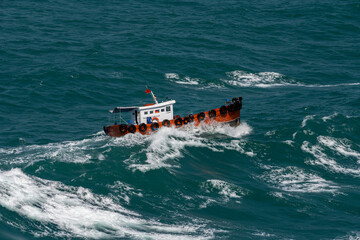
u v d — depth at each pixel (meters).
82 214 65.62
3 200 65.62
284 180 78.88
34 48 150.25
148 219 66.19
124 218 65.75
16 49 148.50
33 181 72.94
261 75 139.00
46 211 65.31
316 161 85.06
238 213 68.88
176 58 146.88
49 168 77.44
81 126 102.81
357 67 147.38
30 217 63.59
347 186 77.44
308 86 131.75
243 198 72.56
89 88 124.12
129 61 142.75
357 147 90.38
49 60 140.88
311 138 92.81
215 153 86.75
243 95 124.75
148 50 152.50
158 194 72.31
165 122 95.88
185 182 75.81
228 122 101.00
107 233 62.28
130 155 83.69
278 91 127.62
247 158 85.62
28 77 127.50
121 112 100.94
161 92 124.69
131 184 73.94
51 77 128.25
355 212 70.44
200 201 71.31
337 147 90.00
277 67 145.62
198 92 125.94
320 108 111.44
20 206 65.38
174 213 68.12
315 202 72.25
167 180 75.75
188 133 96.25
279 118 106.12
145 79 131.88
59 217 64.50
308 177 80.06
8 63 137.00
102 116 108.94
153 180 75.44
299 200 72.44
